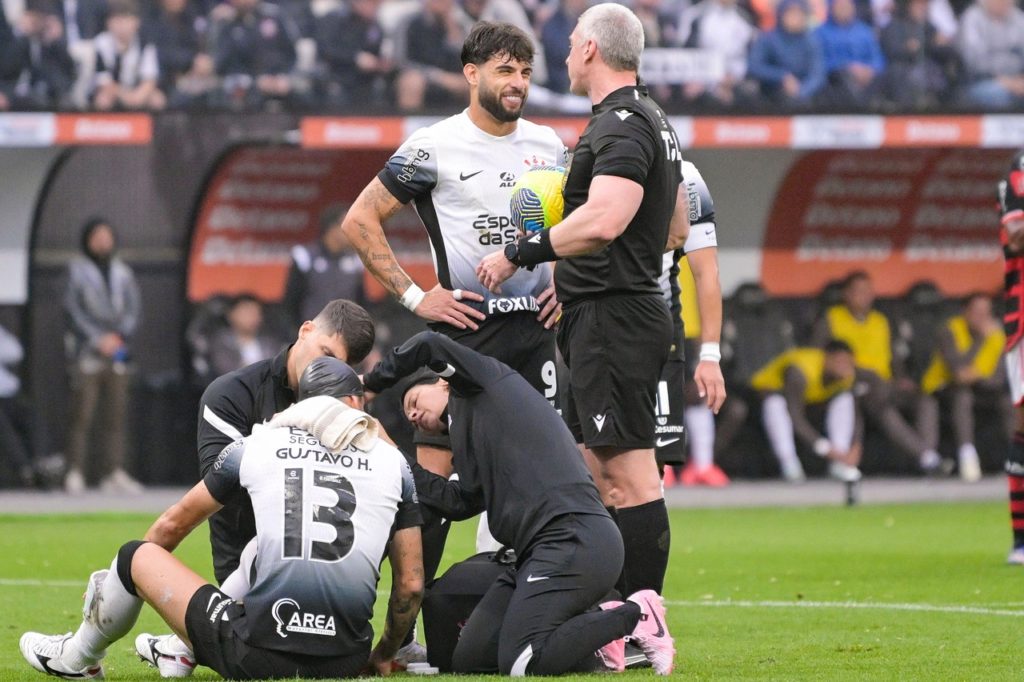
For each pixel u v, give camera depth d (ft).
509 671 65.72
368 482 65.05
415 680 64.90
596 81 74.59
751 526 149.07
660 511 74.54
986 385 199.93
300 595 63.77
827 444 194.29
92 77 189.26
